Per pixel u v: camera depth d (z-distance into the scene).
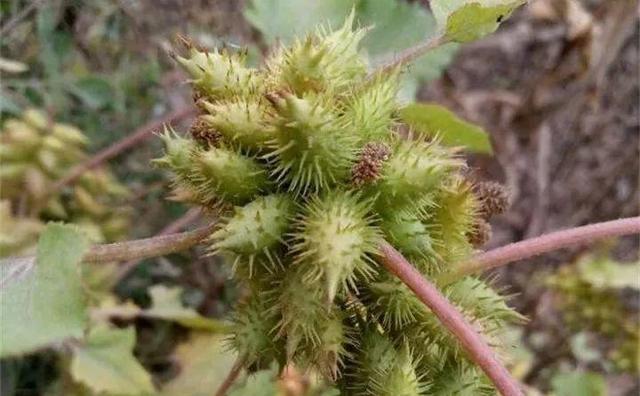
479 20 0.11
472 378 0.10
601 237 0.11
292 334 0.09
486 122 0.25
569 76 0.22
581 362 0.22
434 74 0.15
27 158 0.18
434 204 0.10
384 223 0.10
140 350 0.19
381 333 0.10
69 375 0.17
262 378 0.15
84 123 0.21
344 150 0.10
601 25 0.22
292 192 0.09
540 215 0.25
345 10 0.15
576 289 0.20
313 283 0.09
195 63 0.10
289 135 0.09
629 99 0.26
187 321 0.17
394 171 0.09
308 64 0.10
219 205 0.10
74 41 0.20
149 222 0.21
